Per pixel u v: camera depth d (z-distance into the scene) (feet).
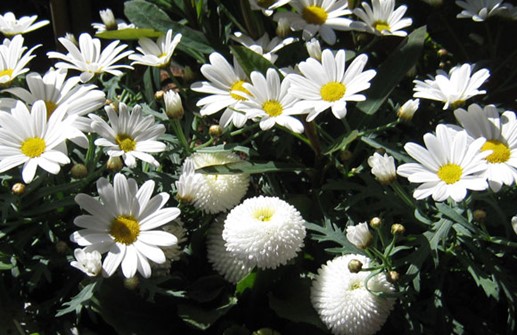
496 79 1.88
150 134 1.56
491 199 1.52
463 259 1.54
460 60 1.97
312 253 1.66
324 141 1.73
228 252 1.57
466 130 1.54
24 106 1.50
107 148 1.61
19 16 2.14
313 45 1.66
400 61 1.68
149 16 1.81
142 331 1.55
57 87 1.58
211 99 1.64
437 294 1.56
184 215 1.64
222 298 1.59
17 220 1.57
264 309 1.62
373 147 1.69
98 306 1.53
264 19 1.92
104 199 1.48
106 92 1.83
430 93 1.59
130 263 1.45
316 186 1.70
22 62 1.60
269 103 1.60
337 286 1.49
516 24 1.94
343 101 1.56
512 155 1.51
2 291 1.56
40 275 1.52
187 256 1.64
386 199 1.59
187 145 1.63
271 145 1.74
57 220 1.59
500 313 1.65
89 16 1.97
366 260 1.53
